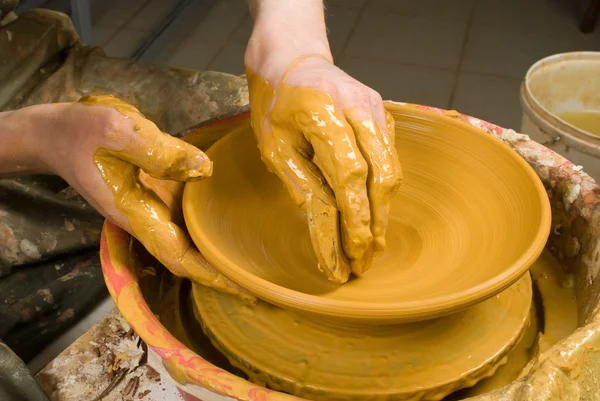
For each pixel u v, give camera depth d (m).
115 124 0.84
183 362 0.76
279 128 0.88
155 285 1.06
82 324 1.31
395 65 2.92
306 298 0.72
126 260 0.94
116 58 1.65
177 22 3.16
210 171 0.84
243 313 0.93
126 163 0.90
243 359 0.86
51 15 1.62
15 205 1.40
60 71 1.57
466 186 1.01
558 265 1.10
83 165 0.89
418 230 1.01
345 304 0.71
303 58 0.93
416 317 0.71
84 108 0.89
